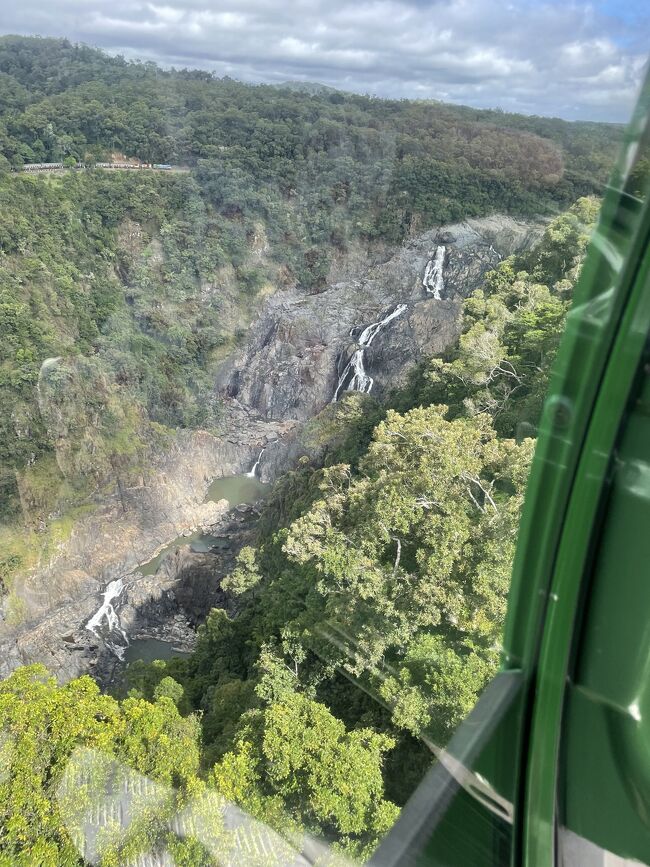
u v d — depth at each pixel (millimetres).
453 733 2109
